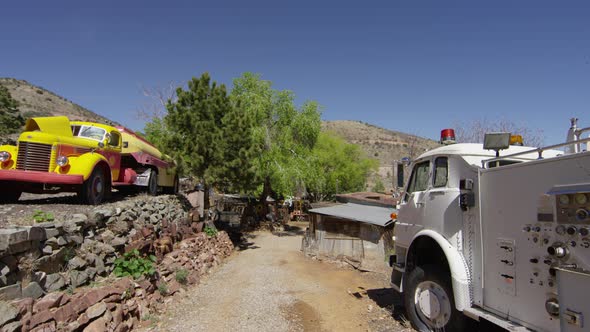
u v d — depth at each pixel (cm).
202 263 1044
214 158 1495
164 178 1403
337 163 4112
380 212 1478
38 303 435
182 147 1476
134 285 629
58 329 436
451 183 504
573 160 319
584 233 304
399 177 671
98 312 499
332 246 1380
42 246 529
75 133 967
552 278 334
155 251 840
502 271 394
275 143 2419
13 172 714
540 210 349
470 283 445
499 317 396
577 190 310
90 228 673
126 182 1073
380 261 1226
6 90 3634
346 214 1422
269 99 2505
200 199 2016
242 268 1145
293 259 1366
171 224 1066
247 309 700
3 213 668
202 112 1530
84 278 575
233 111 1545
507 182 393
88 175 792
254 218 2731
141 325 581
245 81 2520
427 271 527
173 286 762
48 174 739
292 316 661
